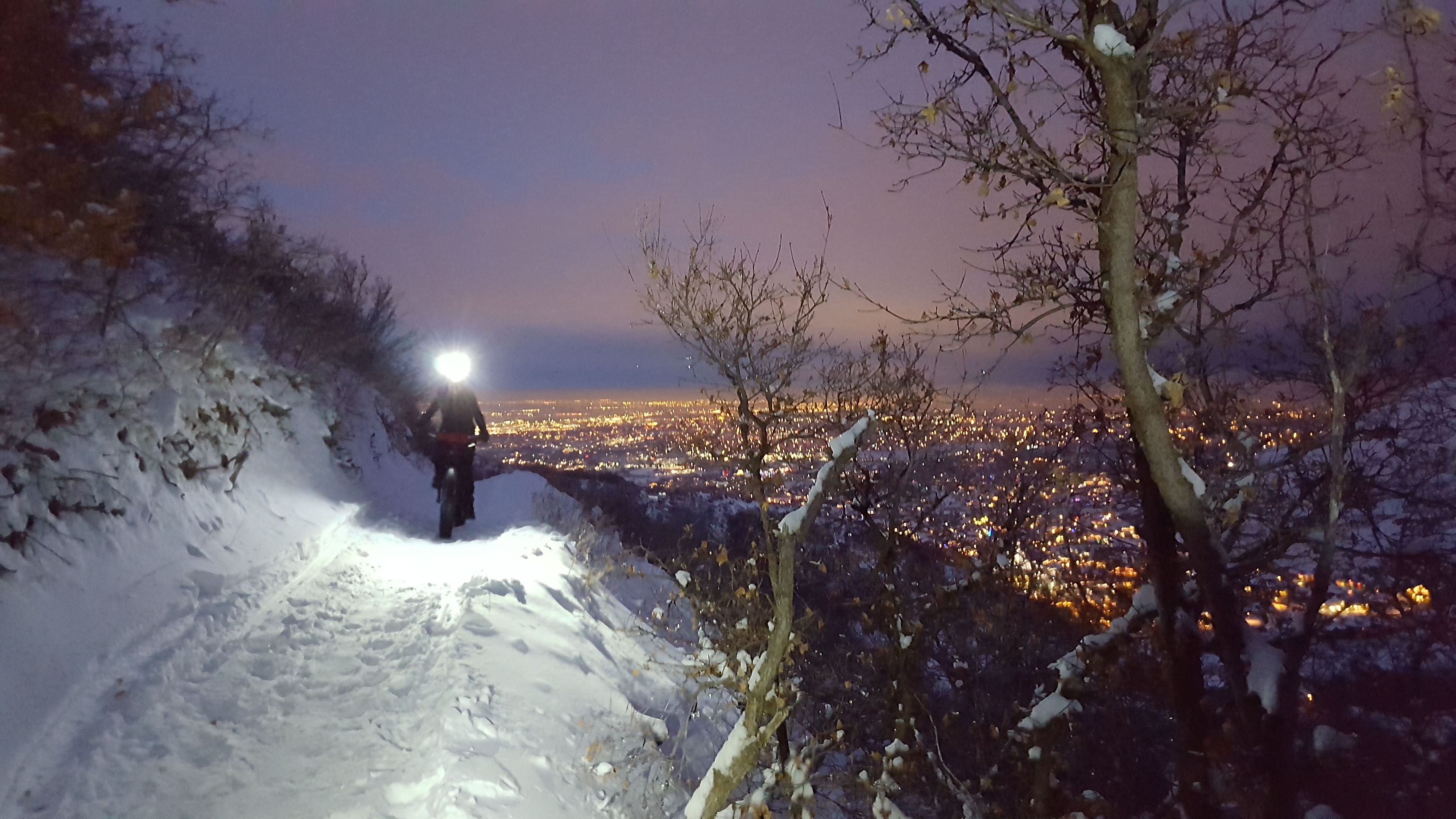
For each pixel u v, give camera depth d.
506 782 4.61
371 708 5.32
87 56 8.90
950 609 9.09
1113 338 5.52
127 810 4.05
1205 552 5.56
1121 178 5.14
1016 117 5.37
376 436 13.91
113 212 8.29
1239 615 5.64
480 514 12.19
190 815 4.10
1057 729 6.83
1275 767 5.57
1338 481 5.50
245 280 10.76
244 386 10.00
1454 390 6.79
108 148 8.92
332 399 12.97
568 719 5.85
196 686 5.22
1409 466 7.38
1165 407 5.49
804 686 8.81
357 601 7.16
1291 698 5.51
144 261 9.53
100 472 6.55
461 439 10.91
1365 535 7.82
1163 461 5.49
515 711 5.51
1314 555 6.30
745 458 5.91
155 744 4.57
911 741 7.94
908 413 8.48
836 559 10.10
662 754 6.22
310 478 10.56
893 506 8.77
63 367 7.01
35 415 6.34
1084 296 6.04
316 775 4.56
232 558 7.24
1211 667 7.79
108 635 5.38
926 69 5.47
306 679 5.62
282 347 12.12
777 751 6.80
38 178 7.87
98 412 6.99
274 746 4.77
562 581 8.67
